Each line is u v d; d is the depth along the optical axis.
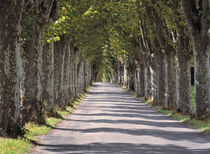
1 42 16.53
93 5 37.09
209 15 26.31
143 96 67.62
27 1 21.80
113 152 13.68
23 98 23.44
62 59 39.81
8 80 16.64
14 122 16.81
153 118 29.75
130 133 19.73
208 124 23.12
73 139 17.45
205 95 26.98
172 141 16.89
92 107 43.12
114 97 67.38
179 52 34.31
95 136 18.52
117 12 41.75
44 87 29.59
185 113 33.00
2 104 16.56
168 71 40.81
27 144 14.95
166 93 40.88
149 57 52.41
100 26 48.31
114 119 28.39
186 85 34.09
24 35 22.17
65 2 31.34
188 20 27.30
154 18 40.56
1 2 16.42
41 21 23.64
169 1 31.23
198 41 27.23
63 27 26.98
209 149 14.63
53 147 14.98
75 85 62.66
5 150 12.77
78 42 47.91
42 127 21.53
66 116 31.34
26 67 23.66
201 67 27.12
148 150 14.20
